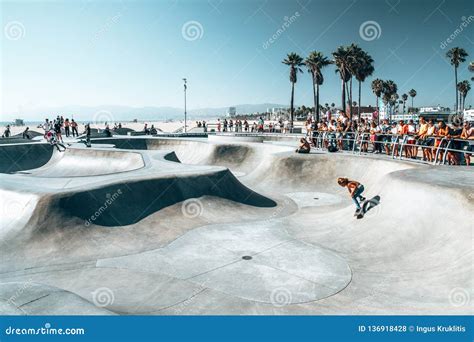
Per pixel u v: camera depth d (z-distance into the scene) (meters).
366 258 7.33
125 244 8.16
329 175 15.35
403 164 12.54
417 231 7.39
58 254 7.53
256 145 22.08
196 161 23.20
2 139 25.22
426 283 5.84
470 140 10.31
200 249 8.03
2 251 7.43
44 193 8.64
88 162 18.41
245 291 6.12
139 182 10.36
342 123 17.80
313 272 6.83
